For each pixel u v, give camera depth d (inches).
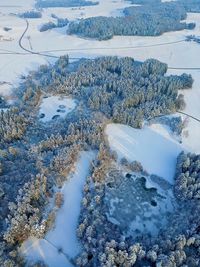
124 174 3248.0
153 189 3112.7
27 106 4325.8
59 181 2974.9
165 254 2284.7
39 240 2518.5
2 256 2278.5
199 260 2276.1
